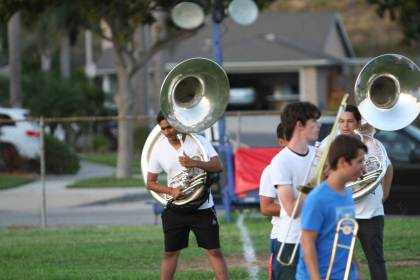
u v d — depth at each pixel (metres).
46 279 22.69
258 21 112.25
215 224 20.16
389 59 18.19
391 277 22.00
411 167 37.88
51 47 115.19
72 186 53.53
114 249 27.70
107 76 115.75
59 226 38.22
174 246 20.28
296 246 14.96
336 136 14.79
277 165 15.38
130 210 44.62
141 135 78.62
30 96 87.81
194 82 19.56
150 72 102.69
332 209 13.93
